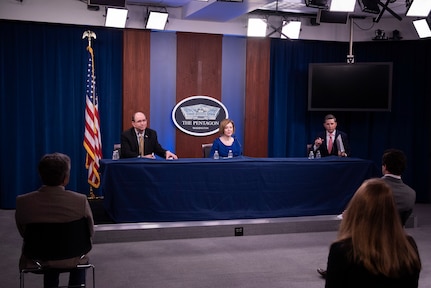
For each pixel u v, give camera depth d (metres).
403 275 1.61
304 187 5.63
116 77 7.47
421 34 7.23
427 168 8.20
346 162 5.75
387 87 7.89
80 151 7.32
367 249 1.61
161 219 5.20
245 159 5.54
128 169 5.07
